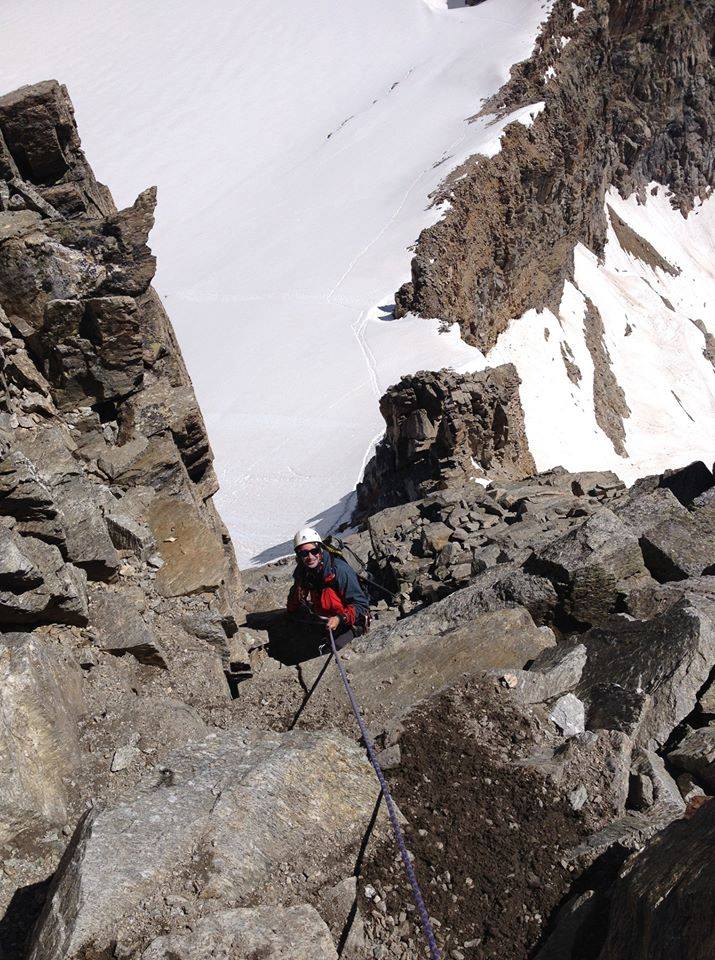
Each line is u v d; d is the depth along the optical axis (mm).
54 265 13508
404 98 194250
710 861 5641
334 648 10086
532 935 6730
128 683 10227
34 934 6691
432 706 9102
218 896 6574
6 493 10016
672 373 145250
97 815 7082
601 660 9766
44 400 13234
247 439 85750
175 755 7891
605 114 163625
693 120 198750
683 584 11781
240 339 112375
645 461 113125
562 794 7809
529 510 18203
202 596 12352
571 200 143125
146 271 14477
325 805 7480
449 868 7168
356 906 6867
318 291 125438
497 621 10977
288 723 10164
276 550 59625
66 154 14812
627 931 5969
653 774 7879
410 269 122062
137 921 6305
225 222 172000
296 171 187000
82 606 10328
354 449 80188
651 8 190500
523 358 115688
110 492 13008
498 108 170750
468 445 42906
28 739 8305
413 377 44312
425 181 146375
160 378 14664
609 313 147625
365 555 20891
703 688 8992
